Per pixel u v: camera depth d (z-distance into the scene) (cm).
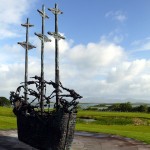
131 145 1759
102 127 2934
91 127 2788
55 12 2064
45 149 1529
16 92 1762
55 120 1456
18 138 1772
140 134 2205
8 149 1546
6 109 4856
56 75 2003
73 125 1514
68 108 1462
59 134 1459
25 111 1709
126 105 7050
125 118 4197
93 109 7588
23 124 1692
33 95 1705
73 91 1479
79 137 1988
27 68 2352
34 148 1593
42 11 2169
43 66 2136
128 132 2314
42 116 1552
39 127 1557
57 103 1553
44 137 1532
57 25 2055
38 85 1669
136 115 4609
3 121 2780
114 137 2019
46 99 1606
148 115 4681
